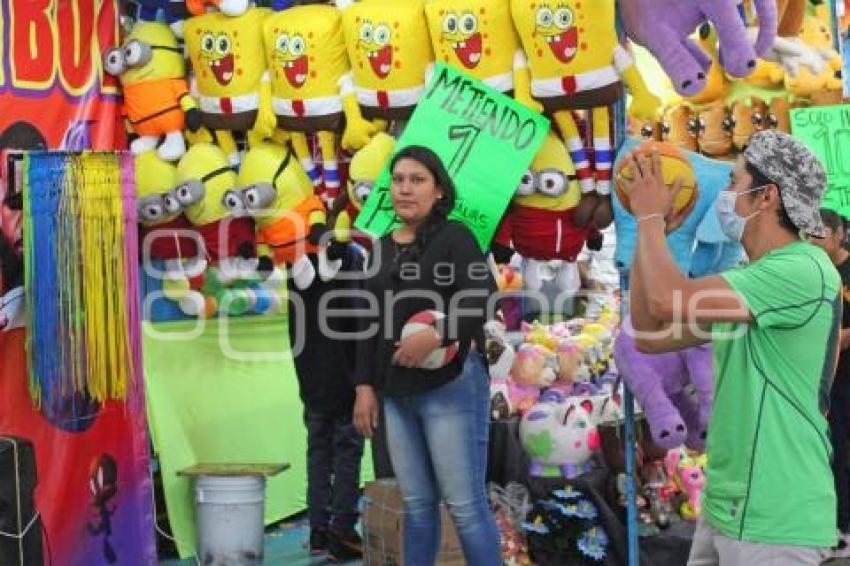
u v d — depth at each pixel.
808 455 3.07
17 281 4.77
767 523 3.05
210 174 5.30
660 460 5.95
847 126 6.16
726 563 3.15
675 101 6.17
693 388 5.32
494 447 6.11
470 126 4.70
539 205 4.81
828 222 5.80
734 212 3.19
